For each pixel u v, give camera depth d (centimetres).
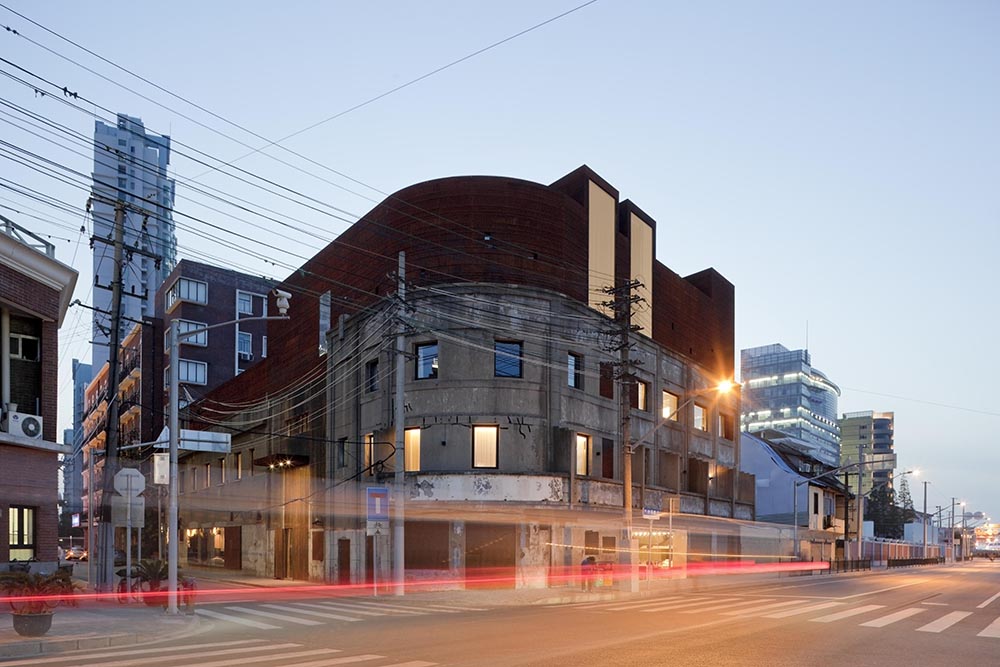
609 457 3834
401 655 1381
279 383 4981
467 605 2603
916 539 13312
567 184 4022
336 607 2533
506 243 3541
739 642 1552
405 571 3312
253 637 1692
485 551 3288
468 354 3350
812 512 7056
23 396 2633
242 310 8381
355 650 1455
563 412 3475
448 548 3288
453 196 3566
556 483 3341
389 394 3522
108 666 1279
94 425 8981
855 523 8488
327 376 4150
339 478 3938
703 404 4941
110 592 2884
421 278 3544
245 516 5169
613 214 4172
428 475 3250
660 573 4072
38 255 2575
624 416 3272
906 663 1315
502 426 3322
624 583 3534
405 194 3691
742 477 5394
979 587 3831
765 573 5322
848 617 2100
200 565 5997
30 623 1545
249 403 5481
